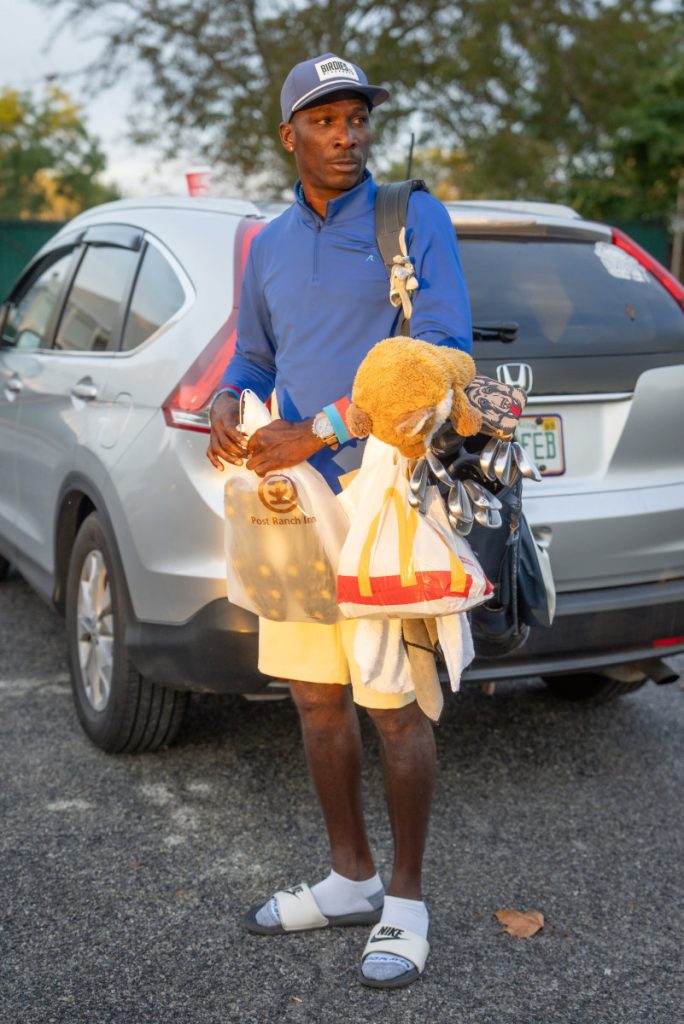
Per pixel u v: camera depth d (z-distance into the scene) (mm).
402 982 2693
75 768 3959
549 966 2805
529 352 3578
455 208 4086
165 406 3496
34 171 48406
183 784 3832
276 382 2760
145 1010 2611
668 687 4883
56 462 4309
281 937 2928
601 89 19703
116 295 4230
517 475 2506
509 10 17703
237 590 2701
